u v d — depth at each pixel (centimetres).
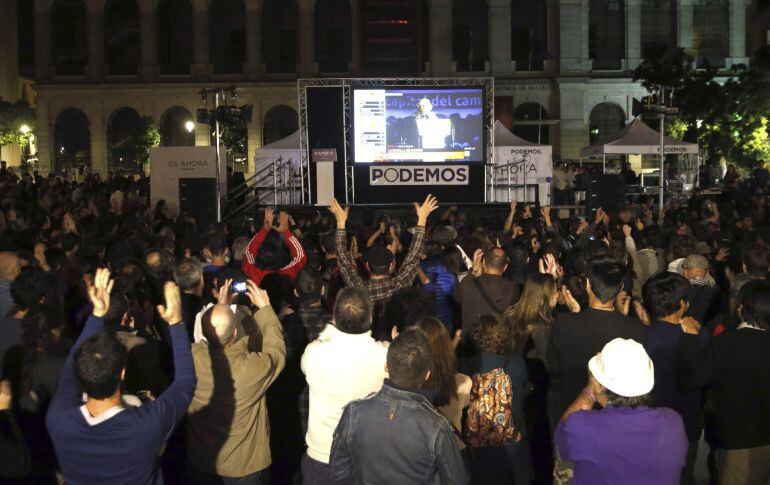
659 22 5262
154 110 5306
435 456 409
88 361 405
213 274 855
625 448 405
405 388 417
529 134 5169
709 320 780
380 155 2350
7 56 5306
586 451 410
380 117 2341
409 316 624
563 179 3055
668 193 2928
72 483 414
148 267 827
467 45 5212
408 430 407
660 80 4081
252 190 2662
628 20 5191
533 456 705
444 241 1016
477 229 1170
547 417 675
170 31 5369
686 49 5212
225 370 530
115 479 411
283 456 668
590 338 574
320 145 2422
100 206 2197
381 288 700
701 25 5250
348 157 2416
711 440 654
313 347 534
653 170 3653
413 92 2339
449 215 1512
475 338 564
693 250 995
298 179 2755
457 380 547
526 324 652
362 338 527
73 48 5391
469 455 552
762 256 699
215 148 2255
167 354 720
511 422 557
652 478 406
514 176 2806
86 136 5403
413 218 1334
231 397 532
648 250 1009
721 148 3956
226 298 587
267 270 823
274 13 5347
